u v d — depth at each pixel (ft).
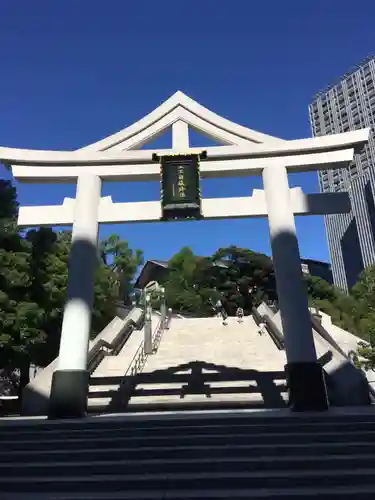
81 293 37.91
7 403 56.70
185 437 24.91
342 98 320.91
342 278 249.34
